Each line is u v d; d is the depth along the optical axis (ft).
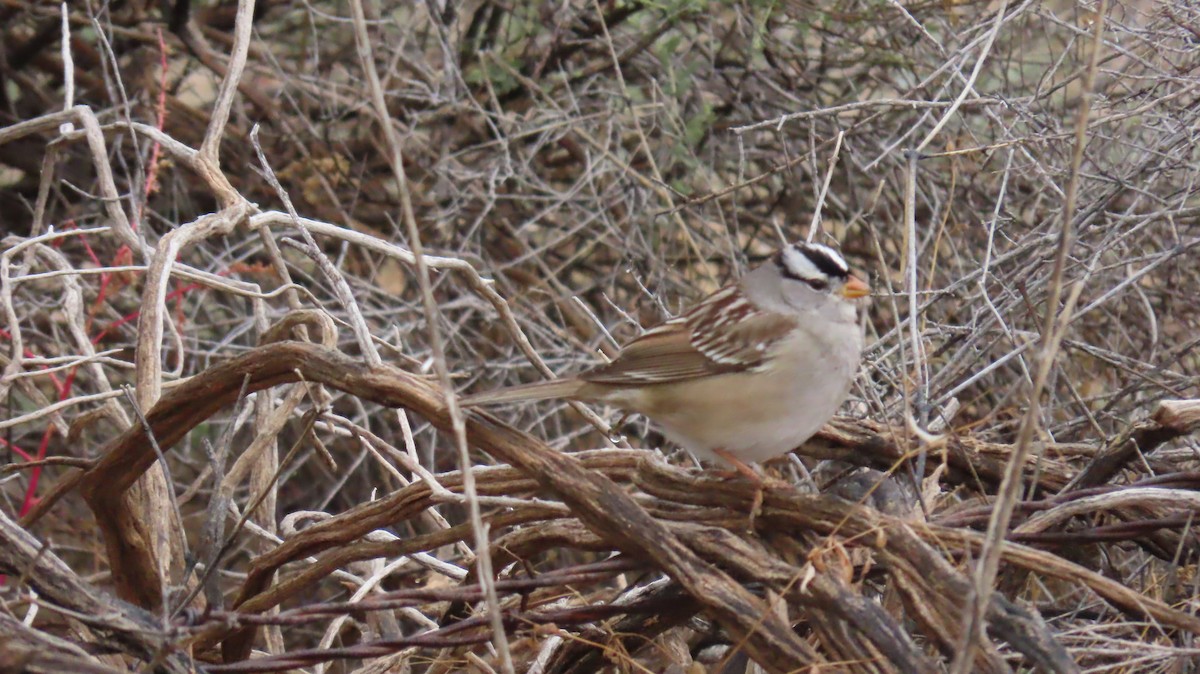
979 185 37.81
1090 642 20.74
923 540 18.93
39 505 26.48
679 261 44.32
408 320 42.39
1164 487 22.49
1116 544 24.11
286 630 35.83
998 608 17.52
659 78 44.78
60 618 25.76
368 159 45.96
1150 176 33.12
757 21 41.75
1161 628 20.02
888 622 17.58
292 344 21.22
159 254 24.89
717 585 18.25
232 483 23.20
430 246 44.88
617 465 21.76
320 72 47.29
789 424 23.04
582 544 20.98
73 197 45.11
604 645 21.54
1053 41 40.29
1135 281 29.50
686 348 22.88
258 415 27.55
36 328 38.63
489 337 43.21
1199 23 30.48
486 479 21.94
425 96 43.24
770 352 22.58
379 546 22.95
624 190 43.06
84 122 29.60
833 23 41.29
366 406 39.47
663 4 42.93
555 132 43.98
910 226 22.97
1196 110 29.63
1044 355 16.37
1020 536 21.01
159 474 23.67
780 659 17.87
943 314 34.45
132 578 24.62
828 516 18.98
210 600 20.17
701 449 23.58
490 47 46.55
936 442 19.38
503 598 23.57
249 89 45.11
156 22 45.32
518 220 45.32
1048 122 31.50
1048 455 24.44
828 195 40.81
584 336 44.19
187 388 22.18
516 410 40.40
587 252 44.21
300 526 34.47
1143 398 31.30
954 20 38.06
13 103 46.57
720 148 43.06
